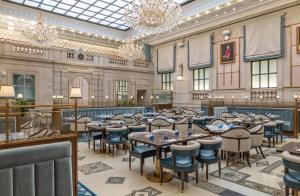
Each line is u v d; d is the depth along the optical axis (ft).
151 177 14.06
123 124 22.04
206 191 12.21
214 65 43.24
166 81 54.60
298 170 8.76
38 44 35.09
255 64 38.27
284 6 33.37
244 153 18.12
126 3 42.83
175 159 12.23
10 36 41.39
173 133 16.39
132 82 53.62
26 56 38.42
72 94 21.50
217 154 13.98
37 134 10.82
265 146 22.90
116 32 55.47
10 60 36.86
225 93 41.34
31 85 39.06
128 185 13.05
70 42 49.37
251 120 25.04
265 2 34.27
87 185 13.06
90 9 44.96
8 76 36.60
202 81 46.42
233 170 15.56
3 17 40.65
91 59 46.83
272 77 36.19
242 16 37.60
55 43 46.70
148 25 23.39
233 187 12.74
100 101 47.88
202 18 42.57
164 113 34.42
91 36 52.54
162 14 22.68
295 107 30.48
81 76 45.39
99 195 11.74
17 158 8.51
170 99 51.21
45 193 9.13
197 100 46.80
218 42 42.55
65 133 10.85
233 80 40.09
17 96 34.76
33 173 8.88
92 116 34.04
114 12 46.47
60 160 9.53
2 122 12.51
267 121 23.58
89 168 16.14
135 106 41.78
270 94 35.86
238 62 39.40
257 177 14.25
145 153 14.83
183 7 42.57
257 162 17.38
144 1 21.97
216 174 14.79
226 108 37.93
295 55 32.76
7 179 8.30
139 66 54.80
